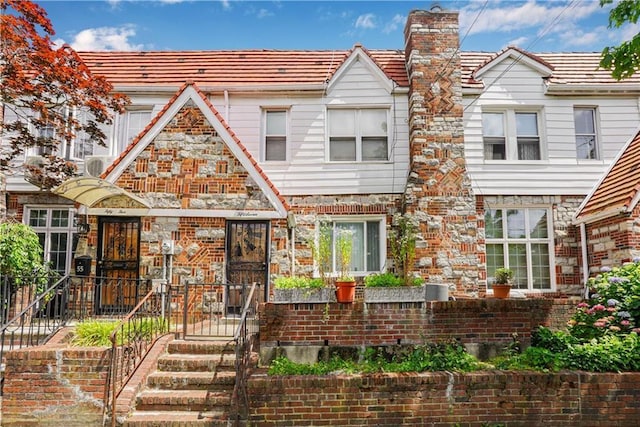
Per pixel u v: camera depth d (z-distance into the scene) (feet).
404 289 24.95
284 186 40.29
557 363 22.54
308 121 41.24
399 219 35.86
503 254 39.81
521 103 41.37
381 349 24.53
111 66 45.19
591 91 41.29
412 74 39.42
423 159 37.93
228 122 41.19
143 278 34.30
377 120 41.70
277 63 45.55
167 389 22.86
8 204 40.91
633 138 41.19
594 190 39.81
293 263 37.99
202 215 35.19
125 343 23.85
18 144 35.78
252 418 21.25
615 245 34.47
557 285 38.96
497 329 25.07
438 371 22.44
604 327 25.66
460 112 38.70
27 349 22.20
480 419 21.63
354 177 40.27
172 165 35.55
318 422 21.33
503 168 40.32
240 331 22.82
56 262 41.16
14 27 31.58
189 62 45.80
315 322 24.63
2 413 21.54
